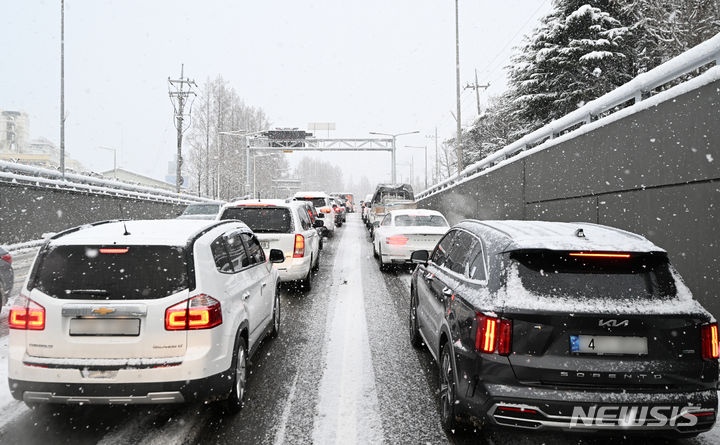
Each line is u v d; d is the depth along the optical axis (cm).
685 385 286
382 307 789
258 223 839
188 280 349
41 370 328
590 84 2156
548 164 971
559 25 2166
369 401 417
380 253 1149
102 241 352
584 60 2027
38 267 347
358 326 671
